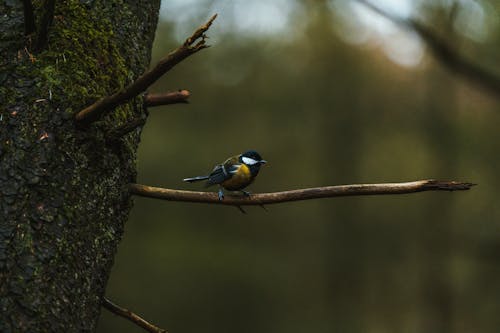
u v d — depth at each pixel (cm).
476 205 1731
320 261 2119
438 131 1698
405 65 1831
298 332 1972
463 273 1911
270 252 2089
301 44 1886
